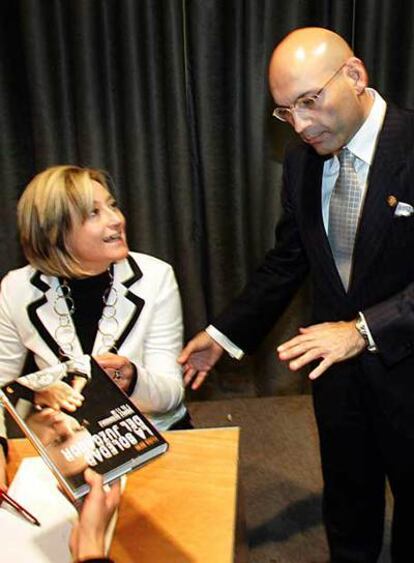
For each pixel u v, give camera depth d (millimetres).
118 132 2402
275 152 2418
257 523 2064
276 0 2211
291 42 1226
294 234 1562
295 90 1204
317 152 1359
